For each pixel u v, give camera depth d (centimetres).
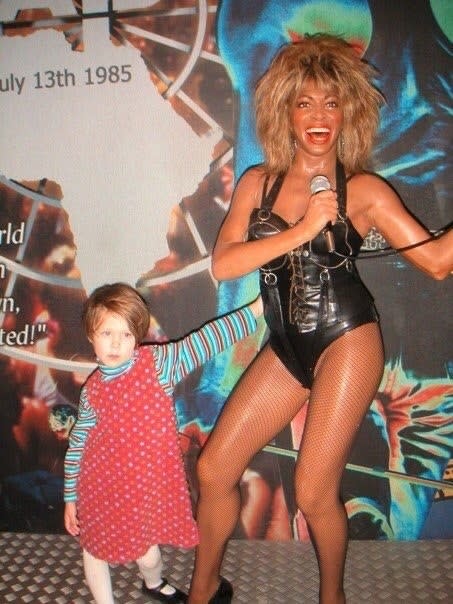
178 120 225
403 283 228
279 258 186
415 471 240
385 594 218
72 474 205
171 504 200
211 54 221
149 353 199
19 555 243
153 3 220
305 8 215
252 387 197
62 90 227
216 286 234
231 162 225
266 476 245
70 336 242
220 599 213
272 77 187
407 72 216
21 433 250
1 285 241
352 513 246
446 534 245
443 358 232
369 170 221
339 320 183
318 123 176
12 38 226
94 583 203
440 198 221
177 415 244
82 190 232
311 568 234
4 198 236
